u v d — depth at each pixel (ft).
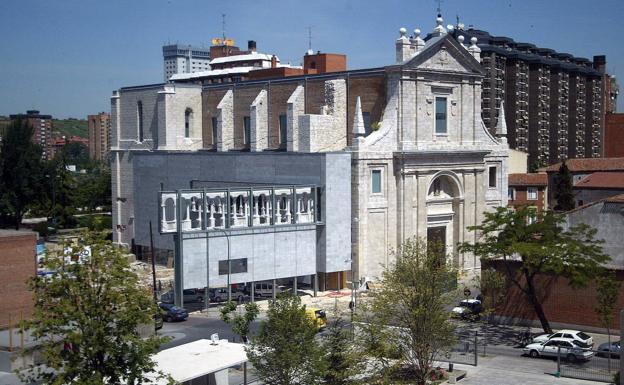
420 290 139.23
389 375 130.00
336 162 227.61
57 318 97.96
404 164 242.78
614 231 188.85
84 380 97.55
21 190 403.13
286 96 277.44
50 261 101.09
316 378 116.47
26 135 407.03
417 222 248.11
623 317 97.19
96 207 512.22
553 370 151.64
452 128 259.80
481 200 267.80
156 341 103.09
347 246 230.68
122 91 321.11
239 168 246.27
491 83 504.84
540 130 552.82
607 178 328.49
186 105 304.91
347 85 257.14
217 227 209.67
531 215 188.03
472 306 196.24
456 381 143.33
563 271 172.24
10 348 141.28
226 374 138.62
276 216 219.61
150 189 271.90
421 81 248.11
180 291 201.46
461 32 436.76
